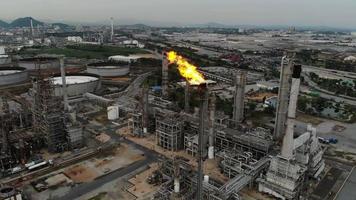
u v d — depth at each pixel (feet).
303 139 310.86
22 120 442.09
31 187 299.17
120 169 337.93
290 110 273.95
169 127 385.70
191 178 291.99
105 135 435.12
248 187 305.12
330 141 421.59
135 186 302.86
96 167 341.82
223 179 316.40
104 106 570.87
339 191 297.12
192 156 372.99
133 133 439.63
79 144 392.06
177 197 282.36
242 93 429.79
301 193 291.79
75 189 296.71
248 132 394.73
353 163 359.25
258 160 340.80
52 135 376.27
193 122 402.93
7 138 351.25
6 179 310.45
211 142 363.15
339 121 513.45
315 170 320.09
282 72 376.27
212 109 350.84
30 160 351.05
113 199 280.72
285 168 282.97
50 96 378.73
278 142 381.19
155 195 279.08
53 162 349.41
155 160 360.89
